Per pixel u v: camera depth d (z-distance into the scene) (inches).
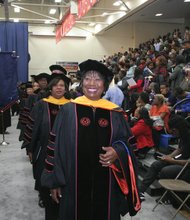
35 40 797.2
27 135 151.7
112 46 812.0
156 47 531.2
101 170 84.7
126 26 802.2
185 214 152.7
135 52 569.9
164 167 162.4
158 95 223.1
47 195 116.1
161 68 320.8
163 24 778.2
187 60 275.0
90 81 88.3
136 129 200.8
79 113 86.8
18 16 751.7
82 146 84.3
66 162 85.2
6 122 321.7
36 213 157.4
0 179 209.8
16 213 157.5
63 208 85.3
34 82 245.1
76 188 84.1
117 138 87.4
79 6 376.2
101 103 89.6
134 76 346.6
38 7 757.3
